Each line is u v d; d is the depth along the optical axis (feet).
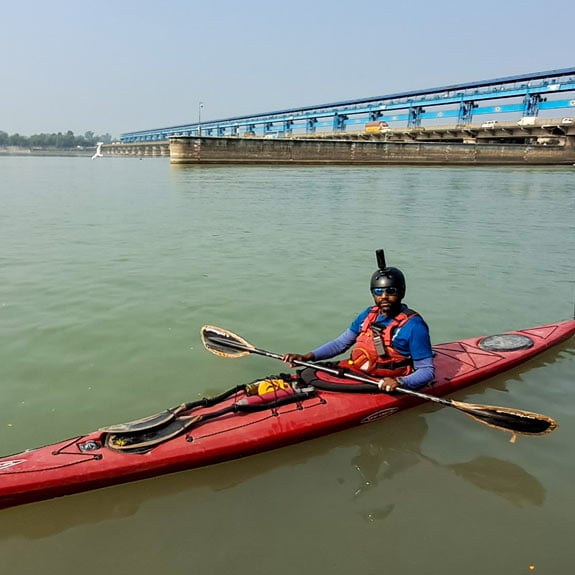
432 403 14.83
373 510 10.60
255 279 26.04
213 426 12.35
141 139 491.31
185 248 33.22
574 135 164.86
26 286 24.68
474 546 9.66
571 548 9.65
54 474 10.70
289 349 18.12
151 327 19.80
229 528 10.11
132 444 11.57
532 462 12.18
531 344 17.54
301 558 9.37
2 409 14.15
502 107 170.91
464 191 75.20
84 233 38.50
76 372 16.29
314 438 13.00
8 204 56.85
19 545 9.71
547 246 35.27
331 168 143.13
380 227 42.11
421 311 21.90
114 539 9.84
